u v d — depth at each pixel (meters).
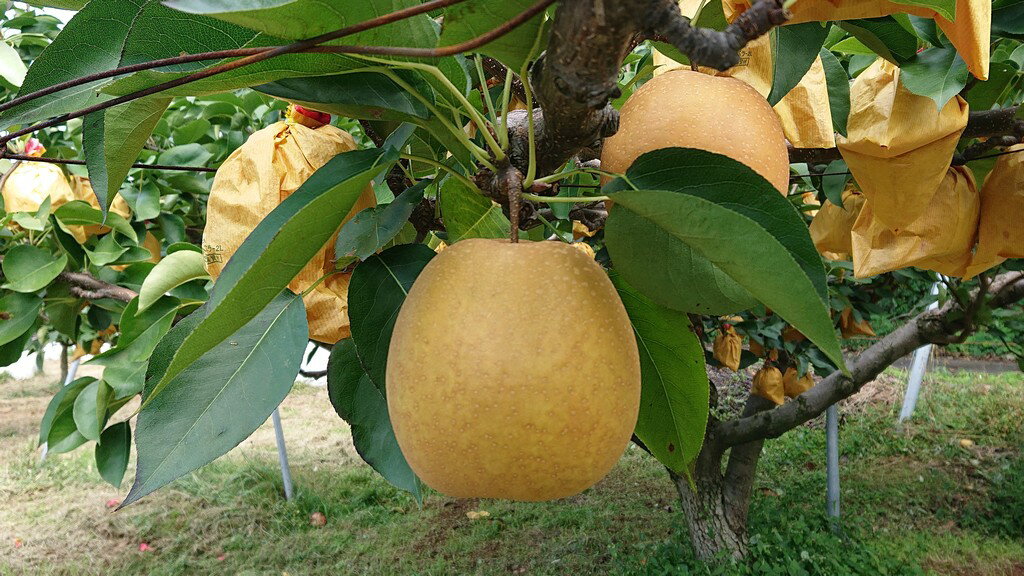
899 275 4.31
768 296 0.75
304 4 0.72
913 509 6.01
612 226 0.94
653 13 0.63
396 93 1.03
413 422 0.81
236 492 6.52
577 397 0.78
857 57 2.04
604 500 6.44
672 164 0.85
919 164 1.31
